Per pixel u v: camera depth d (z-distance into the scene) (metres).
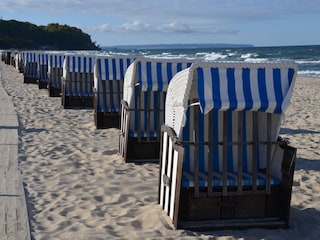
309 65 42.09
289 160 4.35
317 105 15.28
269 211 4.55
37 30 149.88
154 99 7.07
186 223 4.38
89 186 5.79
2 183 5.68
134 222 4.58
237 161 4.57
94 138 8.95
